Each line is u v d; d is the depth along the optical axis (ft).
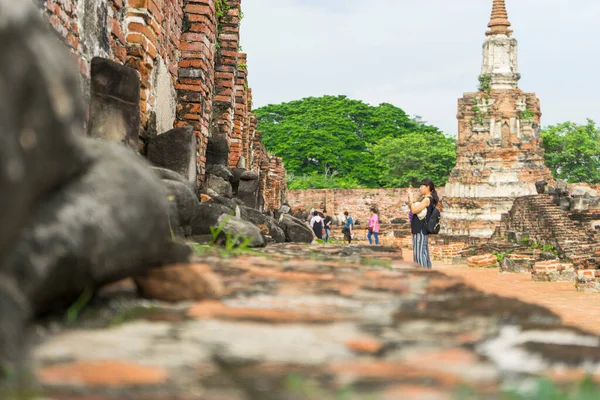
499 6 139.33
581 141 192.24
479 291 10.84
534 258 78.84
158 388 5.59
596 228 87.66
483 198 134.72
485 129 137.18
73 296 7.88
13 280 6.68
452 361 6.56
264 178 98.94
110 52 23.20
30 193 6.07
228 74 48.88
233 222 18.81
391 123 226.38
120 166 8.57
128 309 8.66
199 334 7.48
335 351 6.87
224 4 49.29
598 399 5.42
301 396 5.41
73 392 5.46
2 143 5.32
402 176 200.13
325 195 185.16
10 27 5.55
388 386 5.71
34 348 6.67
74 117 6.64
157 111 28.73
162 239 9.19
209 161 38.19
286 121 227.20
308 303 9.59
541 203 89.51
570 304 44.83
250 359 6.52
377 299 9.99
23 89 5.65
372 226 100.22
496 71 137.49
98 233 7.66
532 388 5.68
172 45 32.45
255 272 12.71
